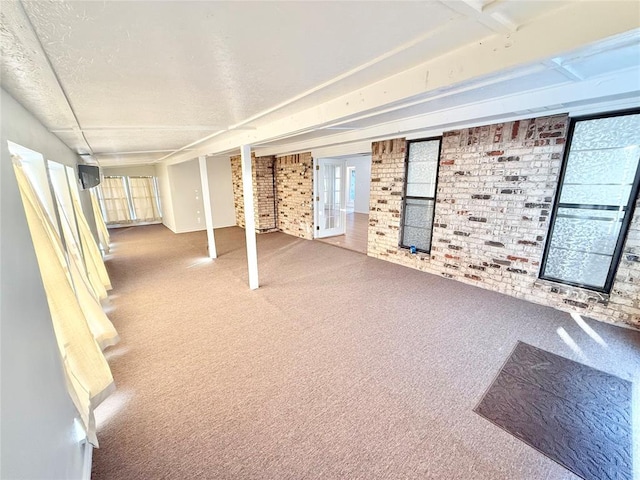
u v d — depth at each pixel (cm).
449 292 366
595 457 155
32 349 102
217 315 321
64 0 79
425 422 178
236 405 193
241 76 159
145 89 172
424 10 98
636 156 259
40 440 95
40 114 198
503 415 183
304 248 611
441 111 331
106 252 605
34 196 186
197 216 851
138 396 203
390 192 475
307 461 155
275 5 92
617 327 277
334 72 158
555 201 307
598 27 96
